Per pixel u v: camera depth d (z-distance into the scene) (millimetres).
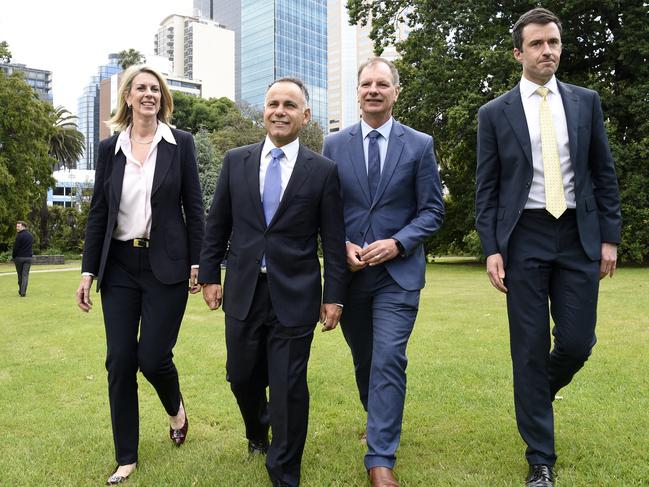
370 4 21469
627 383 4301
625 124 19719
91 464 3053
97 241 3084
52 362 5680
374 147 3178
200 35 117938
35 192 32531
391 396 2805
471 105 18250
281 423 2674
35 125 31672
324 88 119812
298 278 2768
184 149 3193
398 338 2912
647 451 2979
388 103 3117
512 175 2871
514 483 2670
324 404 4035
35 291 14094
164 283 2988
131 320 3008
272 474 2666
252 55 117375
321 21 120062
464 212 22703
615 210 2850
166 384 3107
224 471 2895
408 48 21297
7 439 3463
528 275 2799
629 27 18062
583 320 2777
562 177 2787
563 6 18578
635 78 19469
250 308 2762
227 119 41969
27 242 12781
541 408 2758
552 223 2783
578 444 3127
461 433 3387
